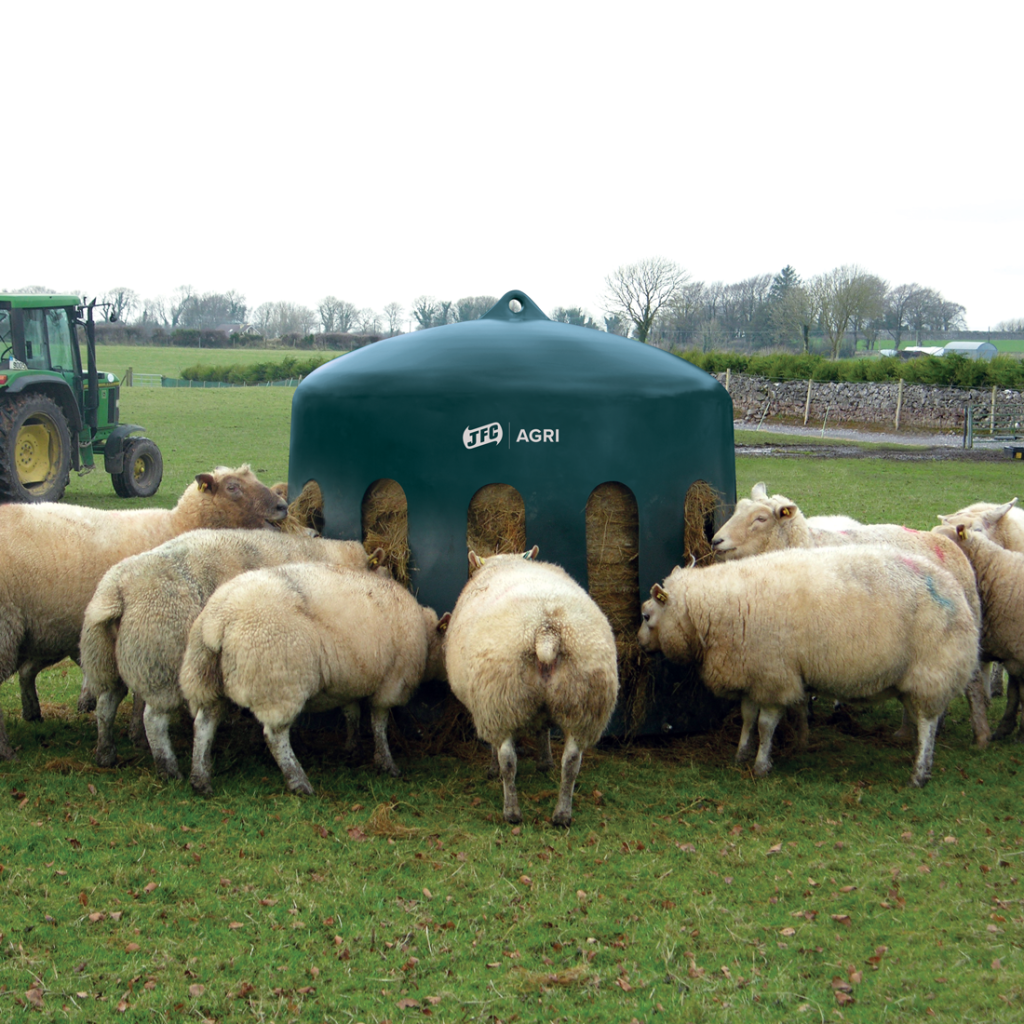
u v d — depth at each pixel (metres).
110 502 18.77
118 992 4.02
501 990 4.10
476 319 8.50
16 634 6.56
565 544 7.37
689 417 7.77
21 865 4.98
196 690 5.86
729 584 6.55
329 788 6.27
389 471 7.52
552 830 5.66
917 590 6.24
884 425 41.16
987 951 4.43
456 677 6.05
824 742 7.46
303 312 137.00
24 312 17.31
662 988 4.13
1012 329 117.81
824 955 4.41
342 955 4.33
